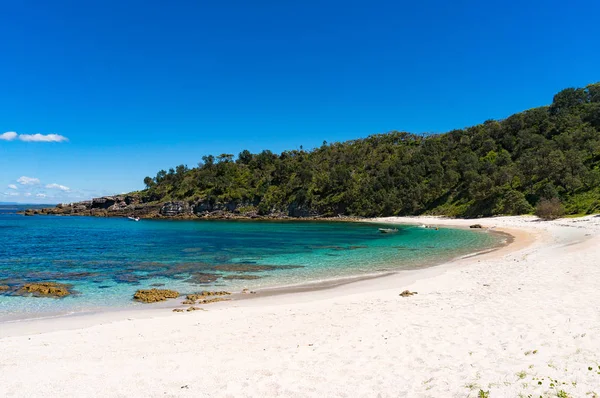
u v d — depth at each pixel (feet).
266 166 549.95
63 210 509.35
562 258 82.07
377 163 480.23
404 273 87.76
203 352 36.04
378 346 34.42
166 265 105.29
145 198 513.45
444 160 415.44
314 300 63.10
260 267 101.50
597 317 35.76
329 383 26.81
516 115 414.82
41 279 85.40
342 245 155.74
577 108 387.96
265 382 27.66
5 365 33.83
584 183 247.29
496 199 295.89
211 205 469.98
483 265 88.89
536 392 21.99
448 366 27.81
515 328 35.32
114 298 68.03
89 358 35.42
